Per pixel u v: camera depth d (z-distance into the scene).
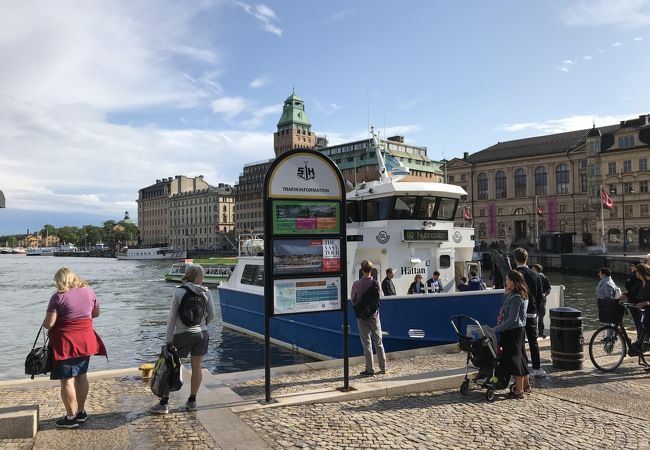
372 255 14.39
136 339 23.58
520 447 5.90
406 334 11.72
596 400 7.76
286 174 8.08
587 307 34.00
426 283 14.26
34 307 38.19
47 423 6.67
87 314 6.56
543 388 8.43
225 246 166.12
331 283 8.27
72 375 6.38
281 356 15.76
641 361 9.87
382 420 6.78
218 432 6.31
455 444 5.96
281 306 7.86
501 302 11.80
